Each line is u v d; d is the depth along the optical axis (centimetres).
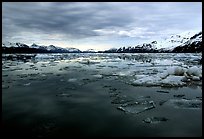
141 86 1794
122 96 1445
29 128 912
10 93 1561
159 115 1059
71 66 3866
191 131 876
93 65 4081
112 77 2350
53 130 888
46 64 4362
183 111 1116
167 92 1550
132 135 842
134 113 1091
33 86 1836
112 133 862
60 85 1878
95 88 1728
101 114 1084
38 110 1158
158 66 3547
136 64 4106
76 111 1138
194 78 2008
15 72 2869
